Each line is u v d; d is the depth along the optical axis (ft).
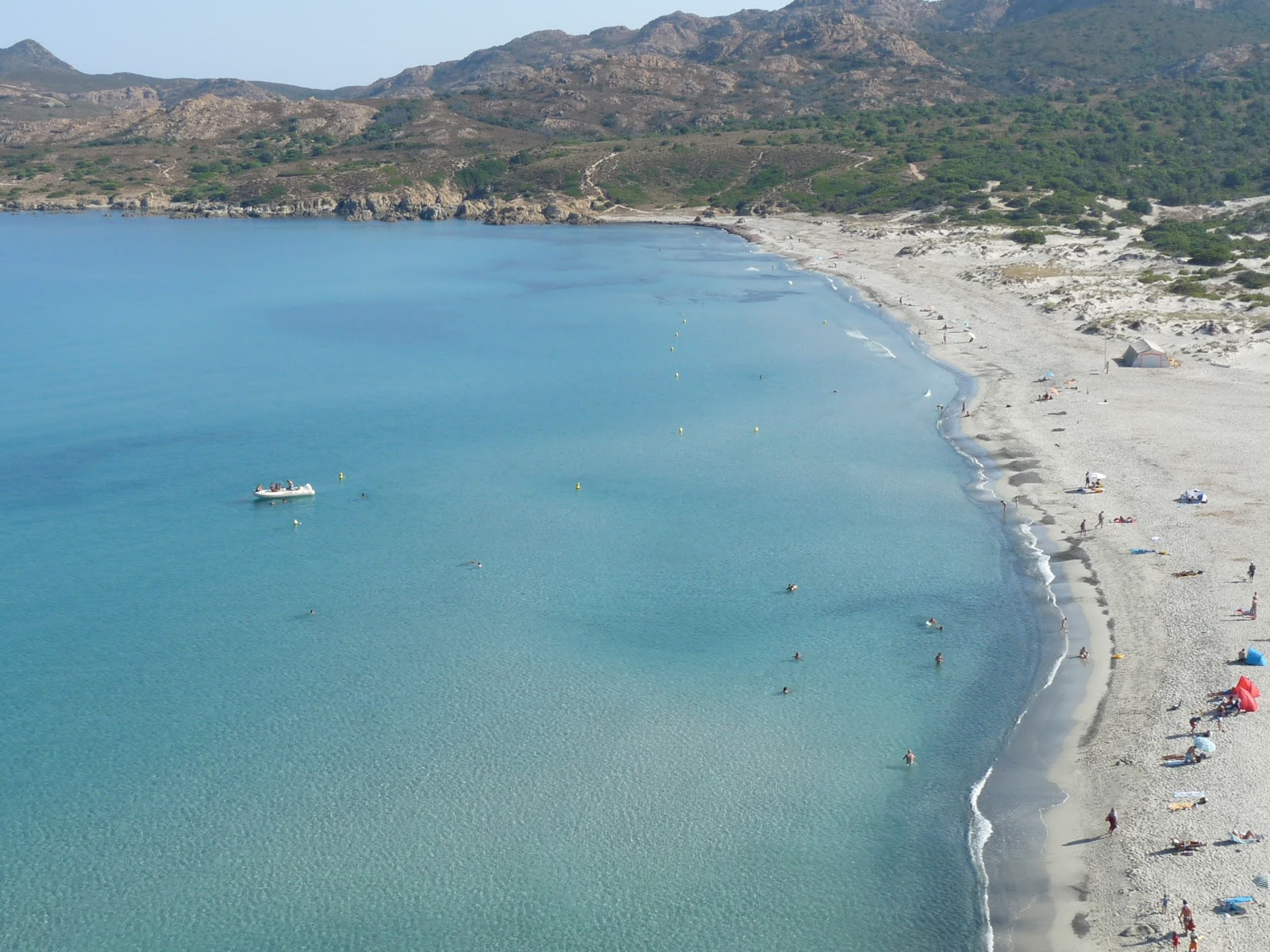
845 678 185.37
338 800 154.51
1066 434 296.92
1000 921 128.98
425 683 185.68
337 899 135.64
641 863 141.49
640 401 358.64
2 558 237.45
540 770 161.07
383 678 187.52
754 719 173.88
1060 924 127.24
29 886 138.41
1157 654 183.32
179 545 245.04
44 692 183.32
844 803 152.87
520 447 312.91
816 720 173.06
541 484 282.15
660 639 200.54
